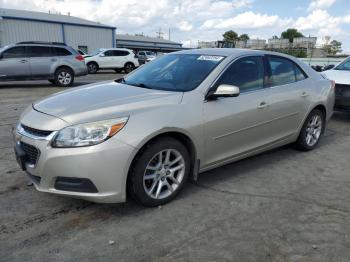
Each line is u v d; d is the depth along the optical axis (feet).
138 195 11.20
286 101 15.81
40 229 10.37
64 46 48.19
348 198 13.00
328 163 16.78
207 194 12.95
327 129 23.86
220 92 12.41
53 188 10.53
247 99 13.97
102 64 82.02
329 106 18.98
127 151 10.43
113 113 10.70
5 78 44.04
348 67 27.73
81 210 11.51
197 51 15.61
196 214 11.46
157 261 9.05
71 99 12.03
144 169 11.07
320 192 13.46
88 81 58.44
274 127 15.55
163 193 11.99
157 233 10.30
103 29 121.60
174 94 12.28
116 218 11.08
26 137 10.88
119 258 9.14
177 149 11.81
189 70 13.92
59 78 47.70
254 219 11.23
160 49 221.25
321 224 11.05
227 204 12.21
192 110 12.07
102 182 10.30
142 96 12.04
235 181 14.25
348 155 18.10
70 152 10.09
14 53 44.34
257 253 9.45
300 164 16.51
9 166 15.11
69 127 10.24
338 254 9.53
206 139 12.56
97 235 10.14
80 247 9.56
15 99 34.40
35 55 45.70
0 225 10.50
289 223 11.05
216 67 13.58
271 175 15.03
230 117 13.20
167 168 11.87
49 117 10.80
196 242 9.90
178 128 11.53
